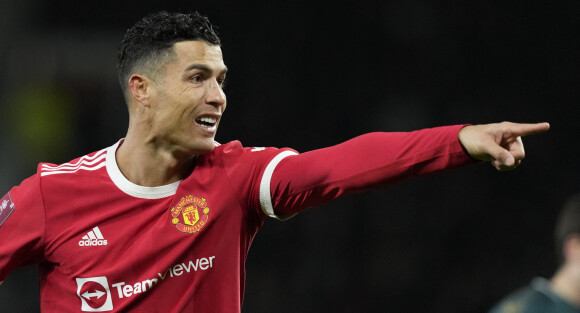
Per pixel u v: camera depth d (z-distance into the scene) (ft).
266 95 130.31
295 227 118.83
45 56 125.18
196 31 36.22
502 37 132.57
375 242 119.14
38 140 122.31
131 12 127.95
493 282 118.11
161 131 35.96
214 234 35.76
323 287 116.57
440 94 131.13
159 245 35.35
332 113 130.31
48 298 37.32
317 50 132.36
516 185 123.65
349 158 33.22
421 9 133.49
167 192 36.24
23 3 125.80
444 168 31.19
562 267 46.16
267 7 132.36
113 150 37.58
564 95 130.41
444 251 119.65
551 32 132.36
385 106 130.72
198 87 35.78
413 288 117.39
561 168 126.00
